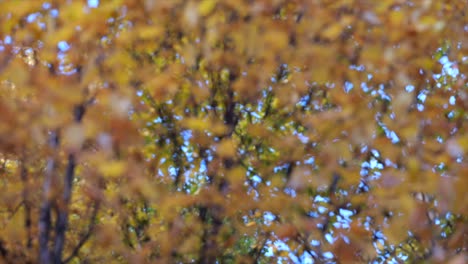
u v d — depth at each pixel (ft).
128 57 14.25
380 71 17.25
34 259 14.05
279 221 16.28
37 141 12.15
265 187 15.64
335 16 17.79
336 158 15.24
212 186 15.20
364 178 15.46
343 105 16.25
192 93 17.37
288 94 18.20
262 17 16.97
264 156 18.11
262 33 16.63
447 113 16.97
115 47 13.52
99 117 11.62
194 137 16.57
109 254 16.62
